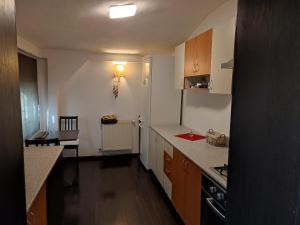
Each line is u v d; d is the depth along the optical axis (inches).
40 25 116.0
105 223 106.0
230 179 39.7
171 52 178.4
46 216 72.4
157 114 161.0
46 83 178.4
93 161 190.4
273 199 28.5
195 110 142.9
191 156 91.4
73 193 134.4
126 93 195.0
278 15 27.7
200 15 115.0
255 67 32.4
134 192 136.5
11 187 31.2
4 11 29.6
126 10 95.4
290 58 25.8
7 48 30.4
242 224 35.8
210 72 95.8
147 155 165.6
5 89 29.5
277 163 27.9
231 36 79.4
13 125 32.2
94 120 191.9
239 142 36.6
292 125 25.5
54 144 130.2
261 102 31.1
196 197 85.2
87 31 128.0
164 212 115.6
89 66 184.9
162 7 102.7
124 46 161.8
